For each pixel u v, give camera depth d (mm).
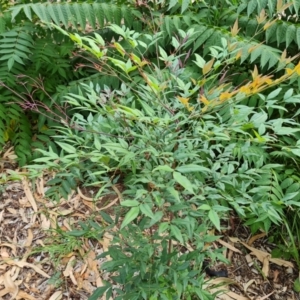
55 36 2377
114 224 1469
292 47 2277
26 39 2164
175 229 1116
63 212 2180
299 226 2072
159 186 1101
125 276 1400
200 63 1315
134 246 1459
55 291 1893
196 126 1263
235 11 2283
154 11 2227
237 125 1254
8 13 2223
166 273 1428
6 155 2395
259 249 2107
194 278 1552
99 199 2203
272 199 1842
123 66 1175
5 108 2283
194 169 1038
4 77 2221
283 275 2029
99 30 2332
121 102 1385
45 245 2039
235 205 1245
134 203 1020
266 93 2076
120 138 1266
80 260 1991
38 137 2330
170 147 1196
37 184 2289
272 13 2012
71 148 1297
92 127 1385
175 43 1429
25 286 1904
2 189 2244
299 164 2127
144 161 1231
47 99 2355
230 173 1322
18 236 2088
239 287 1969
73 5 2125
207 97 1231
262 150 1925
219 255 1521
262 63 1945
